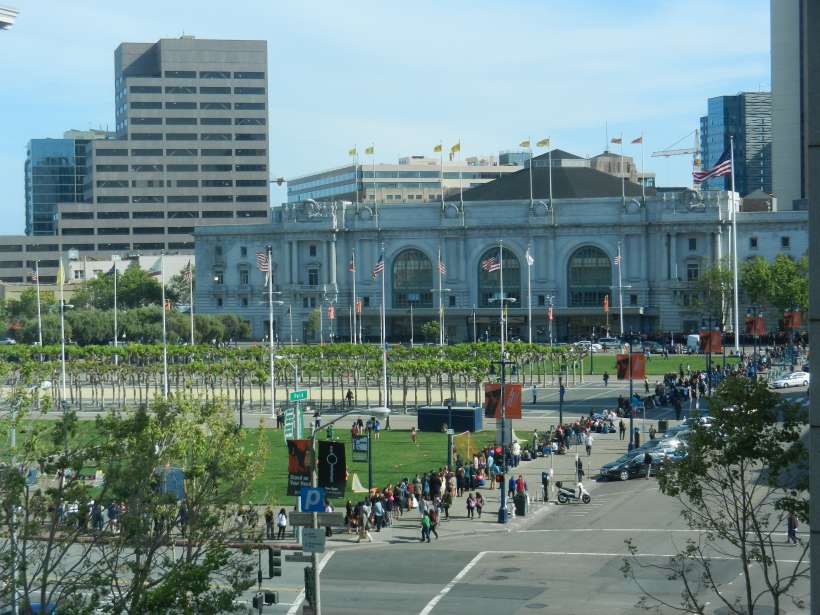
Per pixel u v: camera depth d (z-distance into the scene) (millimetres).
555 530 99875
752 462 59531
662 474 61531
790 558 86000
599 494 116312
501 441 111438
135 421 63781
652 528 98250
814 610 37844
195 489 70375
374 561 90500
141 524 60625
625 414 173625
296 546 94938
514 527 101500
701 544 91250
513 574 84875
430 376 189750
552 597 78250
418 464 134375
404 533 100625
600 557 89125
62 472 59062
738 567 84312
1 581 58344
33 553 61469
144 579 56906
